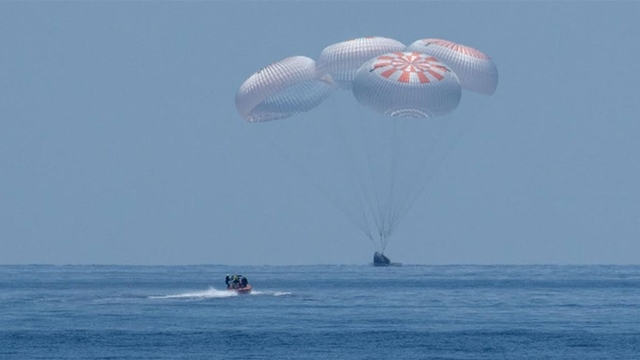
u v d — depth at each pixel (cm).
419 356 19625
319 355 19612
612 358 19562
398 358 19412
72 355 19575
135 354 19650
